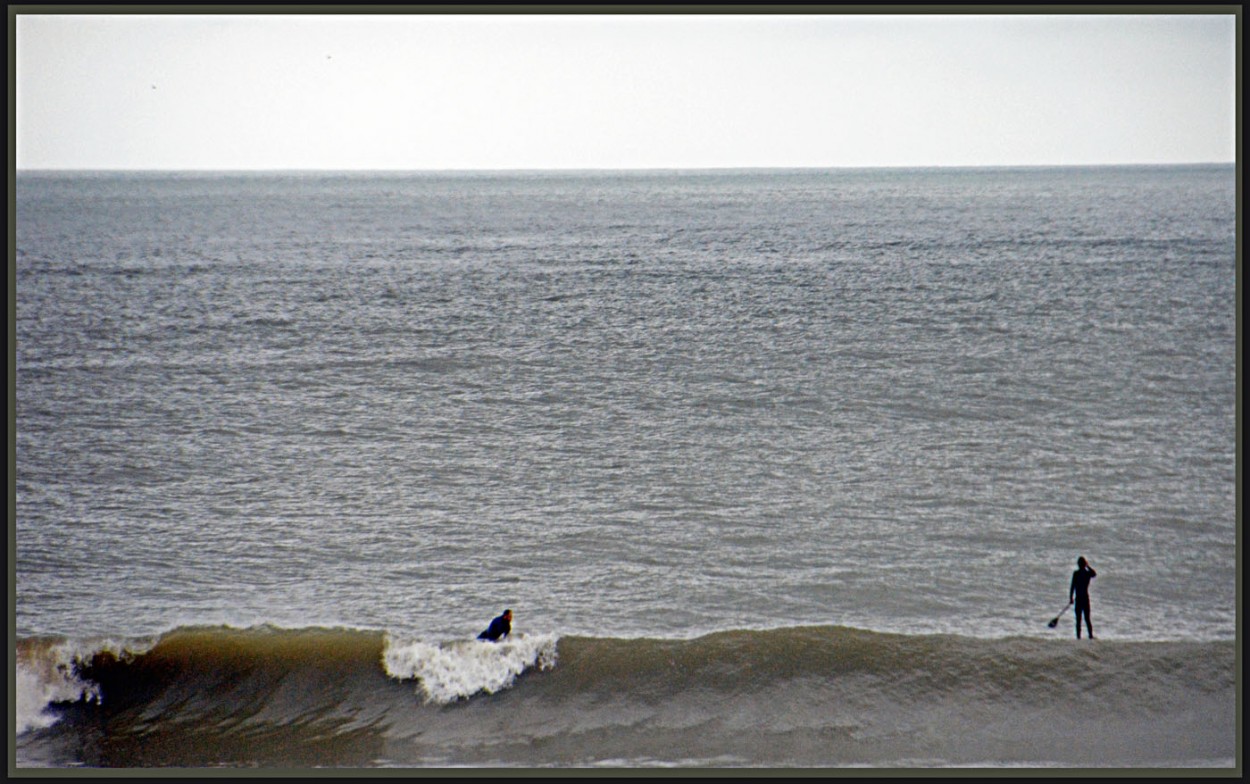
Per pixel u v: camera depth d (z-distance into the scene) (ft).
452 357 200.64
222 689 82.12
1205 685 80.43
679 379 183.83
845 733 76.33
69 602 98.27
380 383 181.98
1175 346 201.26
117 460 140.26
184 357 200.13
